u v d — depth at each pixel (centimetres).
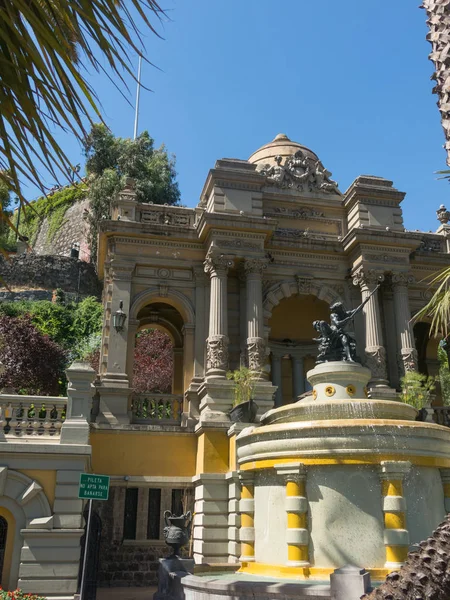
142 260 2483
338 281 2692
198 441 2139
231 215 2434
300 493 1222
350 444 1209
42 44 423
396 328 2580
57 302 4688
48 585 1400
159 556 2016
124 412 2234
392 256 2622
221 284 2398
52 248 6625
